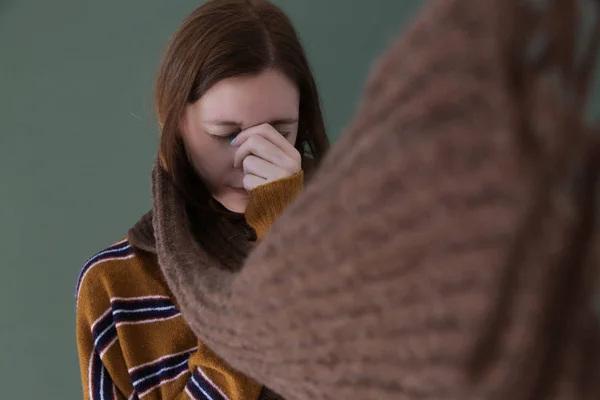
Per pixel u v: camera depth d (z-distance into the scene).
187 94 0.62
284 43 0.64
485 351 0.17
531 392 0.18
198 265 0.49
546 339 0.17
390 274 0.19
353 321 0.21
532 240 0.16
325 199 0.21
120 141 1.01
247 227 0.67
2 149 1.02
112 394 0.72
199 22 0.62
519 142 0.15
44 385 1.11
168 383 0.69
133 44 0.98
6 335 1.09
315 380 0.25
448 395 0.19
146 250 0.72
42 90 1.00
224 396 0.60
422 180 0.17
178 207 0.62
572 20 0.15
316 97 0.72
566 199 0.16
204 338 0.37
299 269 0.23
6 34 0.98
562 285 0.17
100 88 1.00
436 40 0.17
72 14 0.97
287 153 0.60
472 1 0.16
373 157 0.19
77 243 1.06
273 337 0.26
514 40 0.16
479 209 0.16
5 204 1.04
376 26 0.95
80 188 1.03
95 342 0.72
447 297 0.17
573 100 0.15
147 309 0.71
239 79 0.60
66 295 1.08
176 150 0.66
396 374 0.20
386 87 0.19
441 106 0.16
